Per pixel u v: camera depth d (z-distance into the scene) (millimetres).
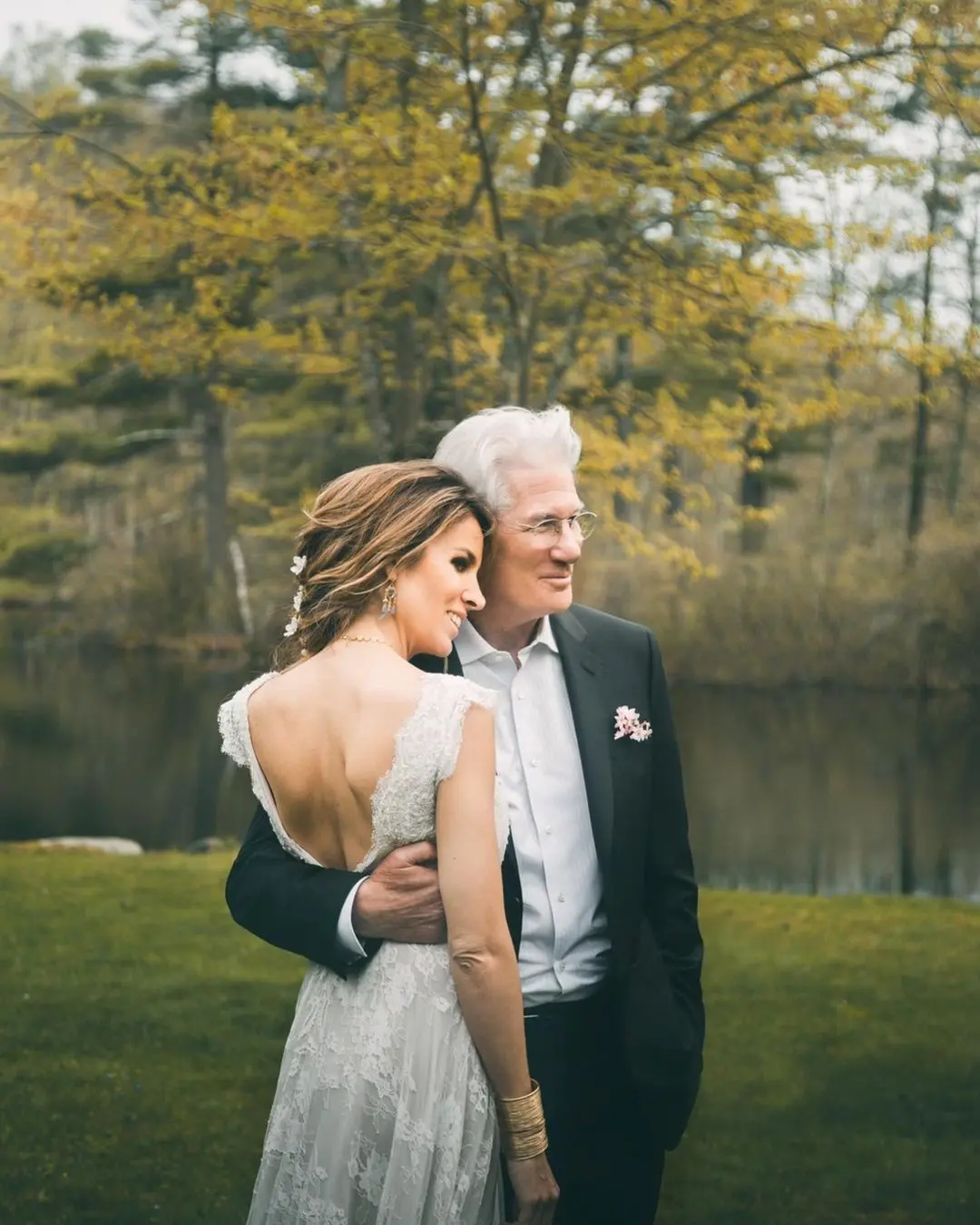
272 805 2031
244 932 6539
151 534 30719
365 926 1923
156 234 9133
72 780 14227
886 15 8023
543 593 2264
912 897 8883
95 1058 4723
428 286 10586
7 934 6465
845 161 8820
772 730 17969
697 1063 2307
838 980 5934
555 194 8414
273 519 28172
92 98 21094
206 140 10359
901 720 18844
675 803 2424
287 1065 2010
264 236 8703
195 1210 3539
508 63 8836
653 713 2404
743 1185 3771
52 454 28672
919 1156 3979
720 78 9047
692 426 10195
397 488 2020
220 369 12086
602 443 10336
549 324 11938
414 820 1895
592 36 8539
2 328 28594
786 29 8078
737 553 24828
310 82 10336
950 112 8570
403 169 8312
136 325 10469
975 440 27391
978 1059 4855
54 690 21531
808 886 10148
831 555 23125
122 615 28641
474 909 1859
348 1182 1909
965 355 8930
